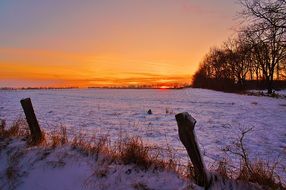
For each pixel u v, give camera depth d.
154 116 20.69
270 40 13.15
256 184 4.76
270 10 12.82
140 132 13.38
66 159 6.00
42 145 7.00
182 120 4.80
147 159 5.57
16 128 8.35
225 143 11.09
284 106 29.19
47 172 5.77
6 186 5.84
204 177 4.78
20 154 6.55
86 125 15.80
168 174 5.14
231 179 4.89
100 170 5.41
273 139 11.98
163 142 10.85
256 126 15.85
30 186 5.59
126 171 5.31
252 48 13.68
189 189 4.67
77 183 5.29
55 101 38.09
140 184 4.92
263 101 36.34
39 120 17.75
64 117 19.67
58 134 7.89
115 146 6.56
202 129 14.71
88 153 6.15
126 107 28.89
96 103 34.72
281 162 8.27
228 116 20.83
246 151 9.75
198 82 117.56
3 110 23.84
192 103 34.19
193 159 4.83
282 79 69.56
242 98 43.28
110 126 15.44
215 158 8.57
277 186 4.84
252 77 77.81
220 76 83.12
